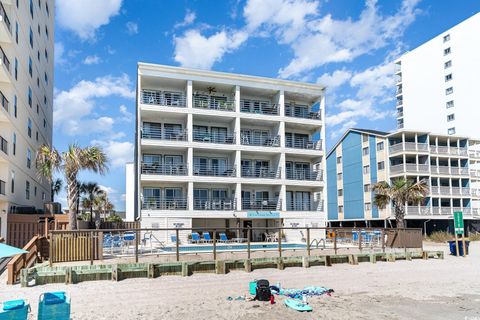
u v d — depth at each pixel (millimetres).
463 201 50312
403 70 73562
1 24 22625
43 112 38125
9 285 14125
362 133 50969
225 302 11914
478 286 14727
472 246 33906
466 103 61781
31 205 32656
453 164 50562
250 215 35812
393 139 47812
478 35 60781
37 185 35594
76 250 16922
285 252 21312
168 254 18891
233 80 37281
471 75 61344
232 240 31250
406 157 47344
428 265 20562
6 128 24984
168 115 35781
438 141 50188
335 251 21250
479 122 59781
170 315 10430
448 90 64812
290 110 41219
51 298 8391
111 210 67000
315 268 19125
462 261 22344
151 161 35875
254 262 18562
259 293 12180
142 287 14125
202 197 36969
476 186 55031
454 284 15125
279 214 36844
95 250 17344
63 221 23625
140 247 22734
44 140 39156
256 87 38094
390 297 12758
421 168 46000
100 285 14375
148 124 36156
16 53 26672
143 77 34844
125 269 15883
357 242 28375
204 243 31156
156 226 32844
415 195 33938
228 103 37938
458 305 11680
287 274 17312
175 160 36625
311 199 40844
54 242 16406
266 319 10102
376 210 47875
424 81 69125
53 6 43844
